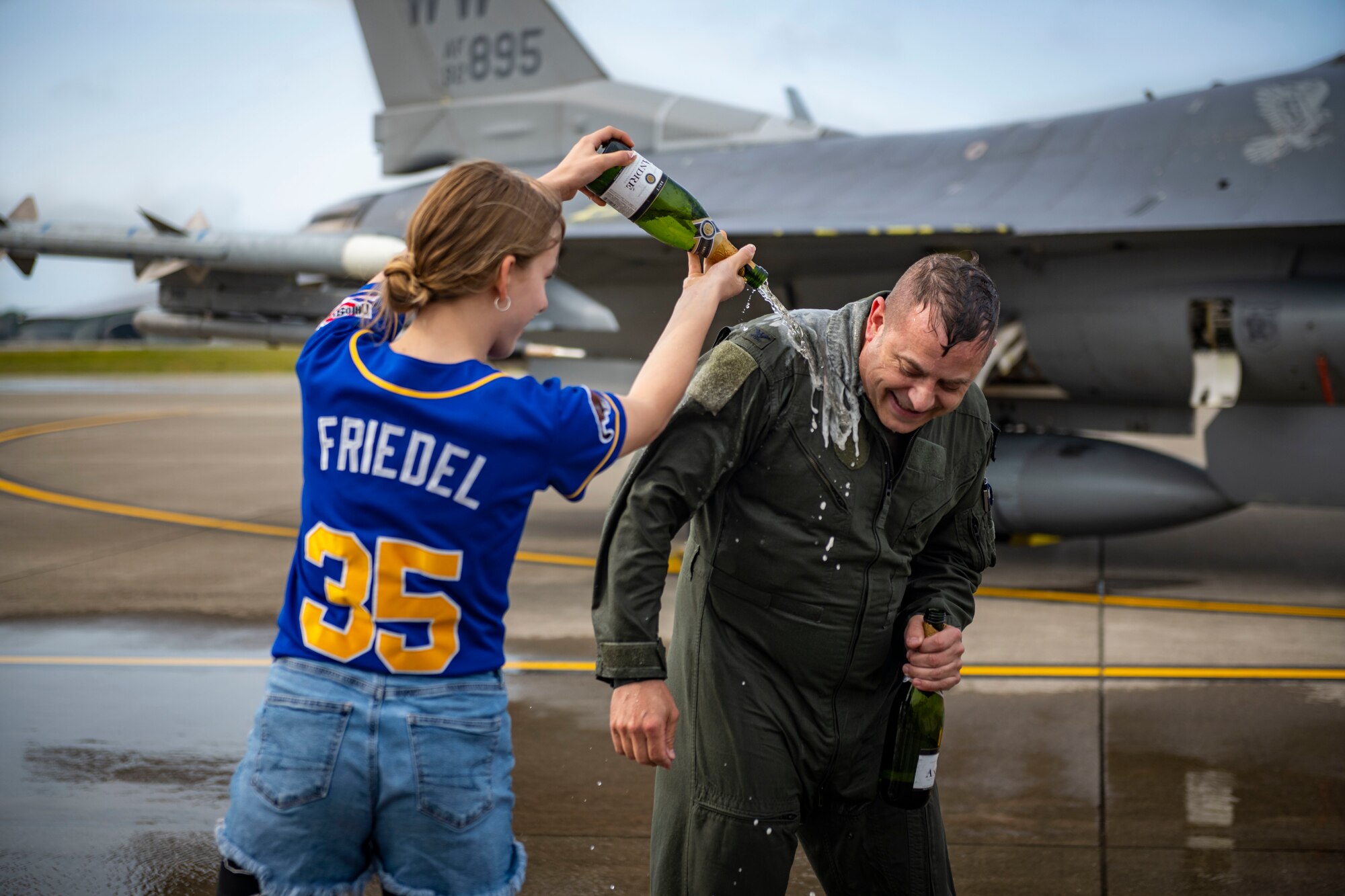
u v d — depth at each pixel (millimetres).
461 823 1552
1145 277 8000
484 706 1578
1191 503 7867
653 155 12266
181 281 11602
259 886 1568
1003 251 8516
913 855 2180
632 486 1968
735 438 1940
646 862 3383
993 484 8266
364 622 1537
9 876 3221
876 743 2154
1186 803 3807
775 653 2043
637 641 1907
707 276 1874
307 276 10242
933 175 9484
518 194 1581
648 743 1898
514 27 13672
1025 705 4918
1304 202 7238
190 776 4016
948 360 1783
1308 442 7629
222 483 12664
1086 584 7594
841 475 1968
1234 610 6770
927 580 2244
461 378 1560
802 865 3316
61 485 12328
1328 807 3771
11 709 4762
